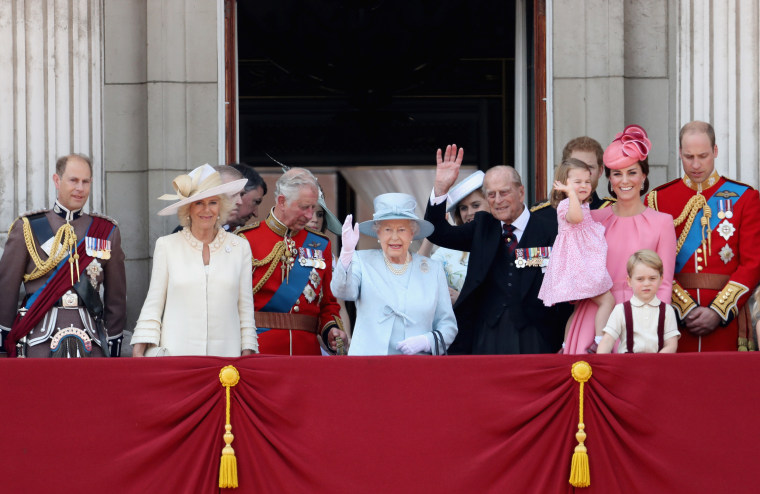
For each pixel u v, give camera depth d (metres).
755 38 31.20
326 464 23.16
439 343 25.17
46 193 30.31
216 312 24.86
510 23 47.38
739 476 23.03
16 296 25.73
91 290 25.81
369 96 49.25
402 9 47.31
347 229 24.69
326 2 47.03
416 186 50.75
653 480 23.06
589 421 23.17
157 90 32.34
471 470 23.08
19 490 22.98
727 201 26.78
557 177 25.91
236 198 26.78
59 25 30.73
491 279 26.45
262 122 50.53
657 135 32.81
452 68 48.41
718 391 23.19
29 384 23.17
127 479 23.03
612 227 25.72
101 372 23.23
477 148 49.56
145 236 32.53
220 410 23.30
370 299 25.52
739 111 31.16
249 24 46.97
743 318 26.41
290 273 27.36
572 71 32.53
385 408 23.25
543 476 23.05
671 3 32.66
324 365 23.34
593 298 25.11
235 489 23.17
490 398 23.22
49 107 30.48
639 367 23.23
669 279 25.03
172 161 32.28
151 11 32.44
